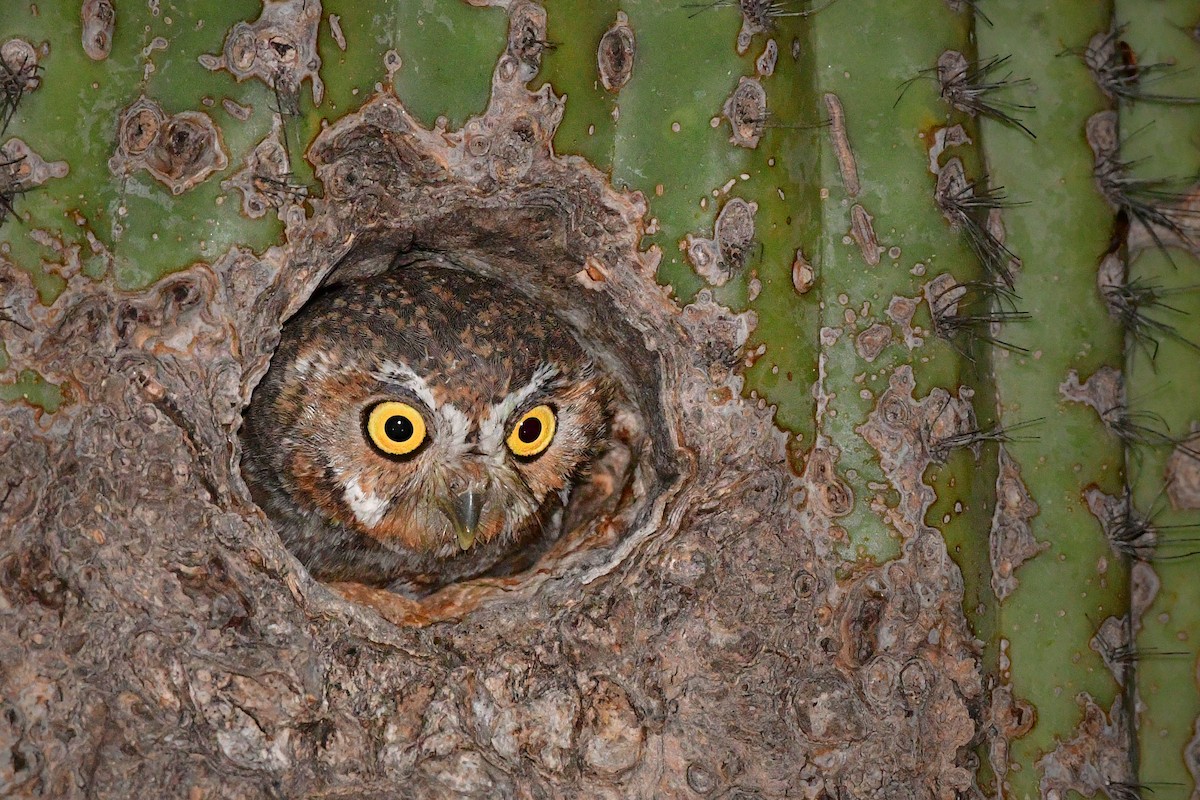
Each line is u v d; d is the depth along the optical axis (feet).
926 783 3.65
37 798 3.58
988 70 3.67
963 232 3.67
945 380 3.66
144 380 3.60
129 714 3.59
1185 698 3.68
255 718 3.60
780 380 3.66
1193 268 3.68
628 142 3.65
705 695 3.64
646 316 3.67
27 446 3.59
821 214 3.66
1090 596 3.67
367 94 3.63
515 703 3.63
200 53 3.61
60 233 3.59
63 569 3.59
